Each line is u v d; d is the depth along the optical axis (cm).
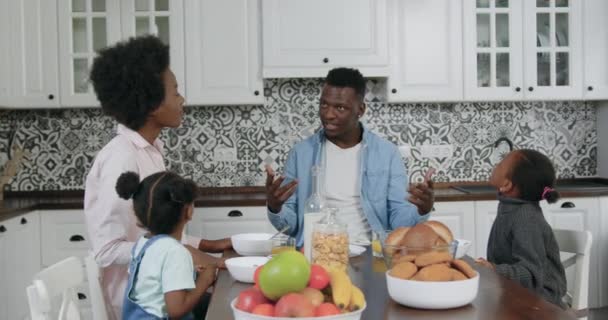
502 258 235
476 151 460
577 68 435
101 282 210
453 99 423
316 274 143
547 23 434
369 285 178
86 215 215
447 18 421
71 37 414
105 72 220
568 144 468
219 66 414
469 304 157
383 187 263
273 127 449
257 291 141
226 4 412
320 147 267
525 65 430
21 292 370
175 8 411
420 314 149
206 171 450
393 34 417
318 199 202
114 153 212
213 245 242
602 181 464
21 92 409
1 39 391
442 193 415
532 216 226
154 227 195
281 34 410
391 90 420
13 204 385
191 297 187
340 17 411
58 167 447
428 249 159
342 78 255
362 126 272
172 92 228
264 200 396
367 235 263
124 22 413
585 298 233
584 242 232
